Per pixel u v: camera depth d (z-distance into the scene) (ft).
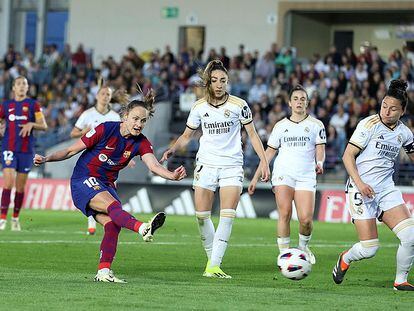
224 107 91.15
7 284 77.41
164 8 315.37
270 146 106.42
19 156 146.30
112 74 277.44
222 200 91.45
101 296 70.74
